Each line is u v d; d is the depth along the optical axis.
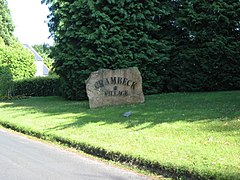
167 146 7.72
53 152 8.54
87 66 17.66
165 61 18.48
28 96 26.42
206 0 18.11
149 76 18.41
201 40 17.98
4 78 24.91
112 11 17.73
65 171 6.84
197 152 7.08
